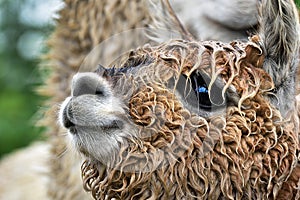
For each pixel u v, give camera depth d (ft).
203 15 18.99
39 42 27.17
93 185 14.73
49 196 24.58
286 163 14.34
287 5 14.83
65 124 14.23
